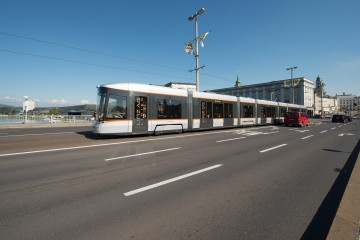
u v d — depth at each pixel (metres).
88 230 3.38
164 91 15.84
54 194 4.82
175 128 16.39
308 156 9.02
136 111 14.23
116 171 6.60
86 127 25.55
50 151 9.59
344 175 6.35
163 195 4.78
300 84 91.62
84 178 5.92
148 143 12.02
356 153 9.73
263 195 4.82
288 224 3.61
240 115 23.17
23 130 20.38
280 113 31.48
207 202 4.43
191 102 17.69
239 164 7.57
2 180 5.73
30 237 3.18
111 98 13.41
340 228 3.21
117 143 11.92
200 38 25.81
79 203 4.36
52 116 29.53
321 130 22.64
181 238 3.18
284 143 12.64
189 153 9.38
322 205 4.33
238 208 4.18
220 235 3.27
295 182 5.70
